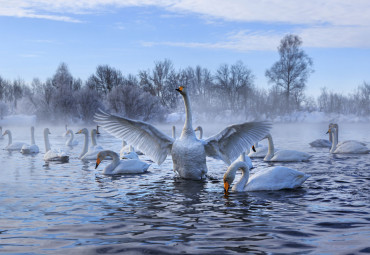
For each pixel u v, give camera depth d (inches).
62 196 354.6
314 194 356.8
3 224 258.1
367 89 3240.7
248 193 365.4
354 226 247.9
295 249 204.7
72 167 575.8
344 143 789.2
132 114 2903.5
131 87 2952.8
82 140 1341.0
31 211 295.7
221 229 244.4
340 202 321.1
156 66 3782.0
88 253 201.8
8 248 209.8
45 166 587.5
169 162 641.0
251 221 263.3
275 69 3383.4
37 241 221.8
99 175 492.7
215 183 428.5
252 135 438.3
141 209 301.7
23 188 397.1
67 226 252.8
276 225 252.7
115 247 211.0
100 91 3890.3
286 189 383.2
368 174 479.2
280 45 3395.7
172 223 259.8
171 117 3307.1
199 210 297.6
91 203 324.8
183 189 390.6
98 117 443.2
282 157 640.4
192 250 205.3
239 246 210.8
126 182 436.1
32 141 970.7
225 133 446.9
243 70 3570.4
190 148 446.9
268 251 202.2
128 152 646.5
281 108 3262.8
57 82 3631.9
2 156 748.0
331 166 564.1
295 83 3358.8
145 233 236.8
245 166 383.6
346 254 196.1
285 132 1755.7
